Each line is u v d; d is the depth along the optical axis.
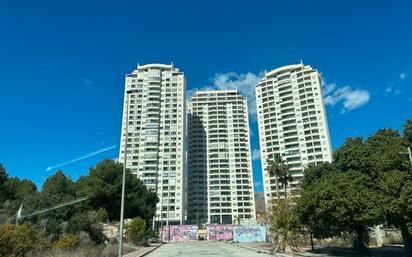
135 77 138.62
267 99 148.38
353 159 30.34
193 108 167.00
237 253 38.19
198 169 159.00
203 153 160.62
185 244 68.69
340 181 28.28
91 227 40.44
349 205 26.38
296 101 141.25
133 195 70.75
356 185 27.44
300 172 134.88
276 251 37.78
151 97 134.88
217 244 68.56
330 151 133.75
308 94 139.38
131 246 47.00
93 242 34.97
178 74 139.12
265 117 147.62
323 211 28.27
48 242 27.12
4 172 65.31
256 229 84.00
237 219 125.62
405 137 33.59
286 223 38.53
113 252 30.42
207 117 164.62
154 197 81.50
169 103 135.75
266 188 138.25
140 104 134.38
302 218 33.00
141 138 130.62
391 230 57.38
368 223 27.66
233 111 164.50
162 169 129.62
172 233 99.69
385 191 25.89
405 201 24.16
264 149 145.25
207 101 166.75
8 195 63.94
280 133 142.25
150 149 129.12
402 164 27.22
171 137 132.62
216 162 158.62
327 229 37.03
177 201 127.56
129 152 129.62
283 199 41.47
